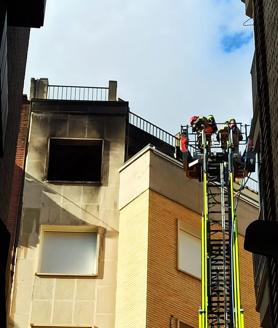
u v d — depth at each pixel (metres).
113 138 34.59
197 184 34.06
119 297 30.20
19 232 31.67
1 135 15.38
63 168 34.25
